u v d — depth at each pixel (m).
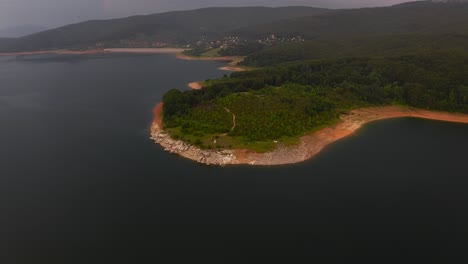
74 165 127.81
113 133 165.25
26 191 108.25
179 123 159.25
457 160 132.50
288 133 145.12
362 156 136.25
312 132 154.25
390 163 129.75
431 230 88.62
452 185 112.56
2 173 121.12
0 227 89.62
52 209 98.06
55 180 115.81
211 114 162.75
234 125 151.62
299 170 123.06
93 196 105.19
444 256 79.19
